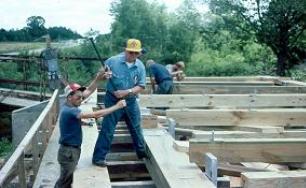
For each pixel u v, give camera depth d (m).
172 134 5.29
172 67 10.12
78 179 4.19
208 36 27.30
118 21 27.81
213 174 3.59
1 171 3.80
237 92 8.55
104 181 4.13
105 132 4.56
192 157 4.07
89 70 23.81
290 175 3.32
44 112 7.17
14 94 16.55
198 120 6.21
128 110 4.59
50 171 6.01
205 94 7.86
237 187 4.40
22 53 23.03
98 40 26.88
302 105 7.25
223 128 6.43
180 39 27.50
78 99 4.43
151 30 27.64
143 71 4.58
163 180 3.82
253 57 25.39
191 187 3.48
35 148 5.84
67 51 24.39
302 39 22.41
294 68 22.48
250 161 4.12
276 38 22.02
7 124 16.05
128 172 5.19
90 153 5.00
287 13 21.11
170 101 7.10
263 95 7.21
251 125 6.18
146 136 5.22
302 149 4.14
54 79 12.16
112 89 4.52
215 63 25.73
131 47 4.43
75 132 4.45
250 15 22.38
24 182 4.69
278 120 6.21
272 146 4.13
